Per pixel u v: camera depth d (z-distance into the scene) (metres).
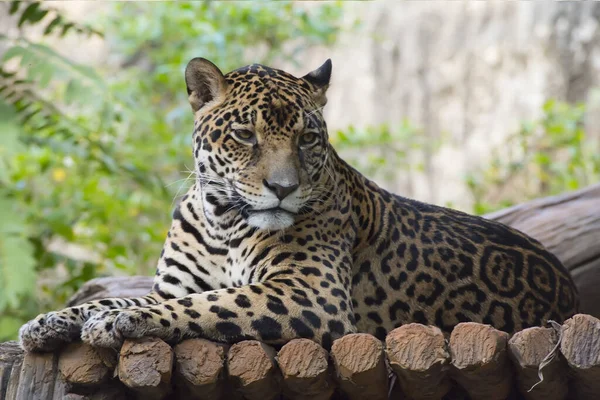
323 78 8.77
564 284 9.54
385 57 25.41
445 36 24.95
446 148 24.05
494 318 9.03
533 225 11.91
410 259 8.99
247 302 7.40
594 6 23.69
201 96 8.59
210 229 8.65
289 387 7.11
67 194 16.45
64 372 6.91
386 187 24.17
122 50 21.78
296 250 8.20
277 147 8.09
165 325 6.94
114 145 16.59
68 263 14.38
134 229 16.53
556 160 20.67
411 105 24.98
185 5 19.14
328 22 21.66
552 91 23.55
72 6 24.36
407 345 6.82
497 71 24.28
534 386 6.91
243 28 19.05
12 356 7.26
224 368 7.02
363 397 7.27
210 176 8.41
